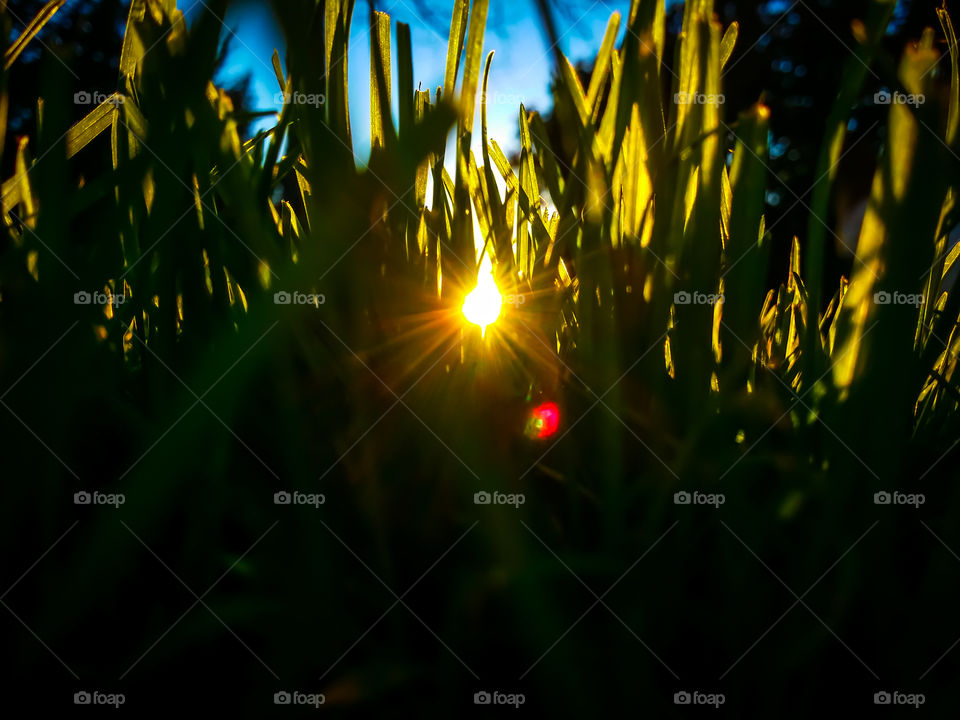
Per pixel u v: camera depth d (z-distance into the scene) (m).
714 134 0.14
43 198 0.12
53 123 0.13
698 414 0.13
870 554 0.12
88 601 0.11
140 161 0.13
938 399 0.18
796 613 0.12
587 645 0.12
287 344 0.12
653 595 0.12
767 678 0.12
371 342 0.14
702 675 0.12
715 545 0.12
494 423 0.15
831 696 0.12
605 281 0.14
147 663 0.11
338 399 0.14
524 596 0.11
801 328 0.19
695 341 0.14
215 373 0.11
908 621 0.12
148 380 0.15
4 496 0.12
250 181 0.14
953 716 0.11
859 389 0.12
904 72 0.12
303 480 0.12
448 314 0.15
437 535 0.13
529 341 0.17
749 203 0.14
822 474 0.13
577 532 0.13
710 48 0.14
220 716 0.12
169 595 0.12
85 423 0.14
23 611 0.12
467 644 0.12
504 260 0.18
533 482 0.15
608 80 0.18
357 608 0.12
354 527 0.13
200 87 0.13
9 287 0.12
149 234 0.14
